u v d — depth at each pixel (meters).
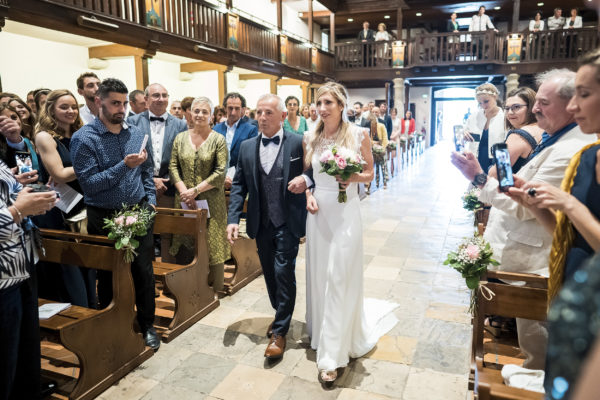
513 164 2.35
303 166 2.78
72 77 8.45
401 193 8.87
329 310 2.50
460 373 2.56
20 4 5.55
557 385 0.48
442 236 5.68
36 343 2.10
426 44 15.66
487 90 3.80
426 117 22.02
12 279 1.86
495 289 1.88
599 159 1.25
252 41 11.59
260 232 2.87
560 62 14.38
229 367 2.66
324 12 17.64
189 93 11.72
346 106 2.55
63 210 2.91
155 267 3.28
